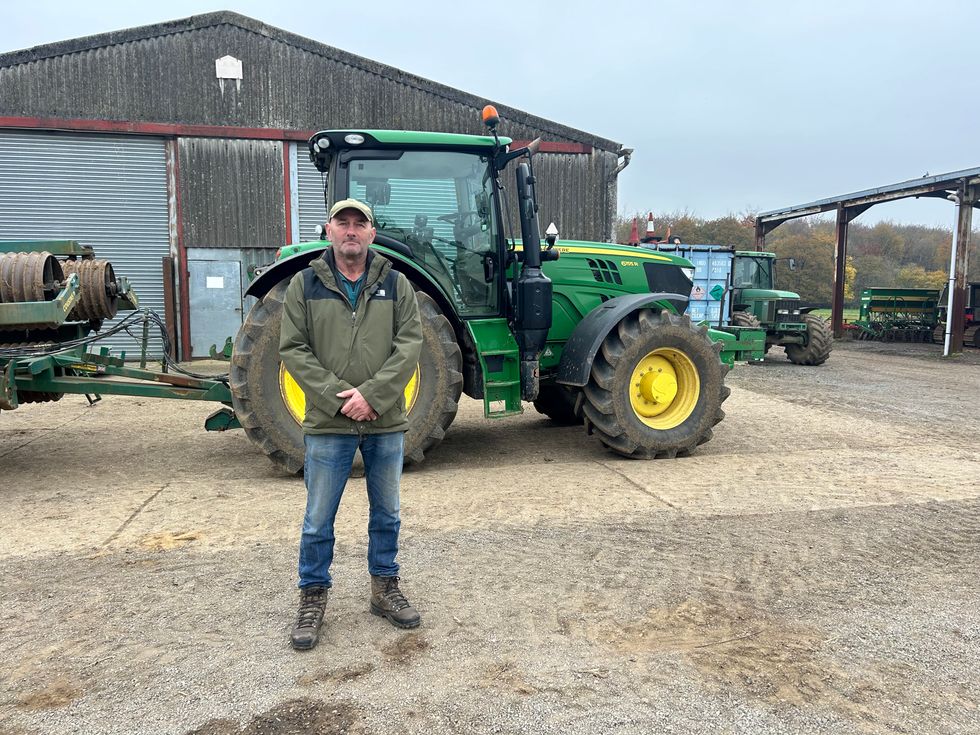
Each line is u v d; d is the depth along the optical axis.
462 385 5.01
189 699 2.29
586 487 4.69
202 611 2.89
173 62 11.95
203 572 3.27
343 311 2.62
